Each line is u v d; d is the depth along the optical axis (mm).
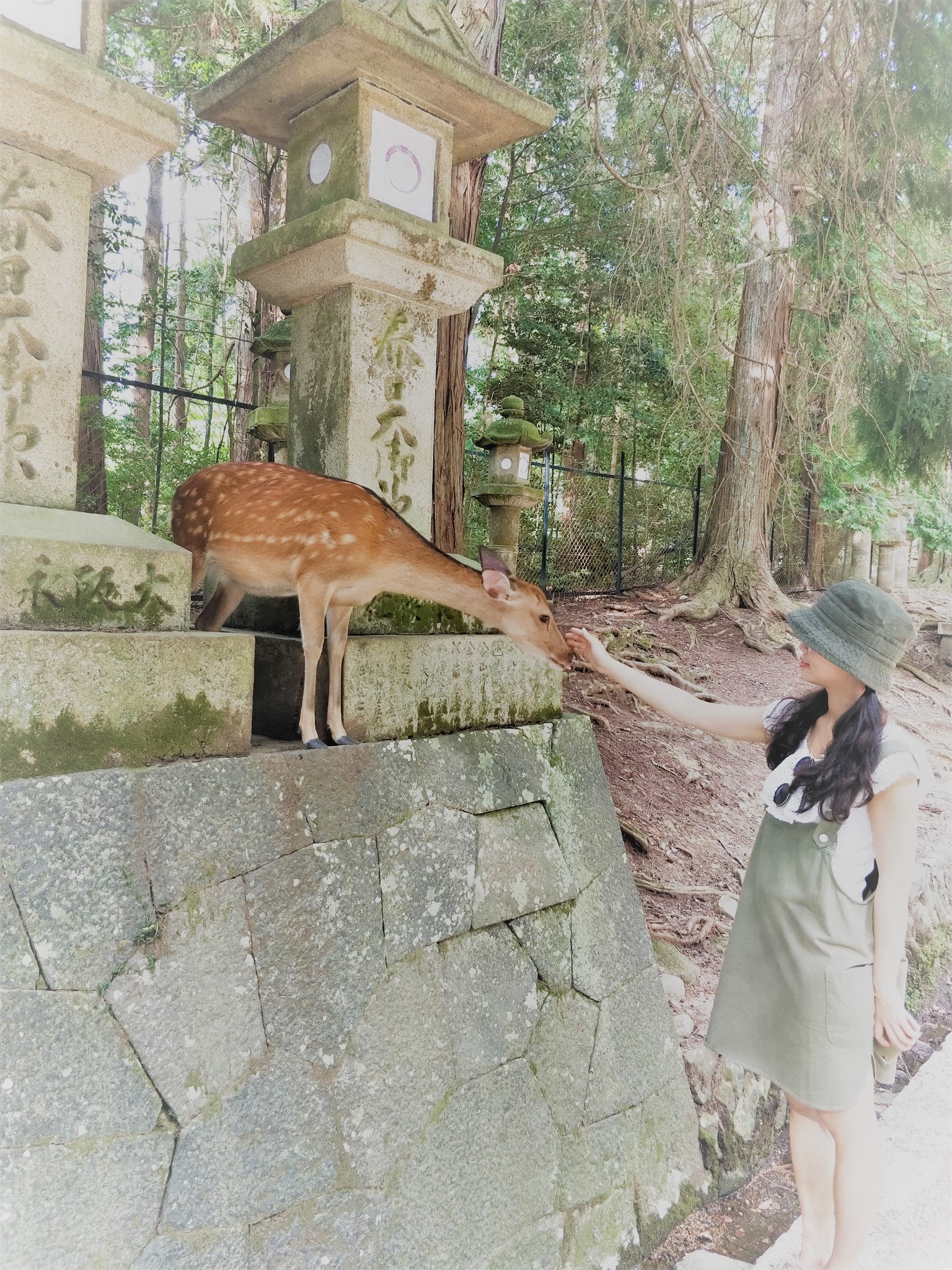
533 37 7812
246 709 1833
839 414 6055
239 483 2045
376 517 2012
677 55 3994
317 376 2453
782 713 2182
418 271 2383
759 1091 2891
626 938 2637
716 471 8383
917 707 7383
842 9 3941
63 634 1558
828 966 1918
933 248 5871
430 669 2273
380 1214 1873
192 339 13508
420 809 2123
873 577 10078
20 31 1540
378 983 1956
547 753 2543
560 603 7941
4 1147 1400
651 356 9820
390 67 2264
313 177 2434
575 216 9805
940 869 4691
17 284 1666
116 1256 1507
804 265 6293
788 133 4758
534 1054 2273
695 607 7668
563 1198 2262
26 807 1480
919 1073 3197
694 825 4434
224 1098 1662
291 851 1835
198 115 2549
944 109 4863
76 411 1763
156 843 1626
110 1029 1529
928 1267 2090
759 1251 2434
